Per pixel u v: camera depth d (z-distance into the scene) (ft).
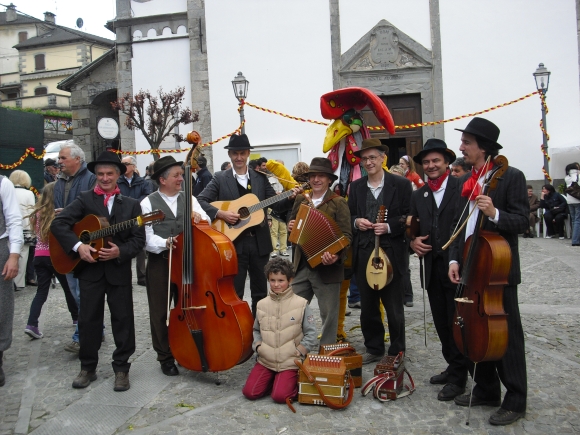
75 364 17.10
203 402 13.96
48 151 63.57
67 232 14.75
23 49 156.56
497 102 46.14
